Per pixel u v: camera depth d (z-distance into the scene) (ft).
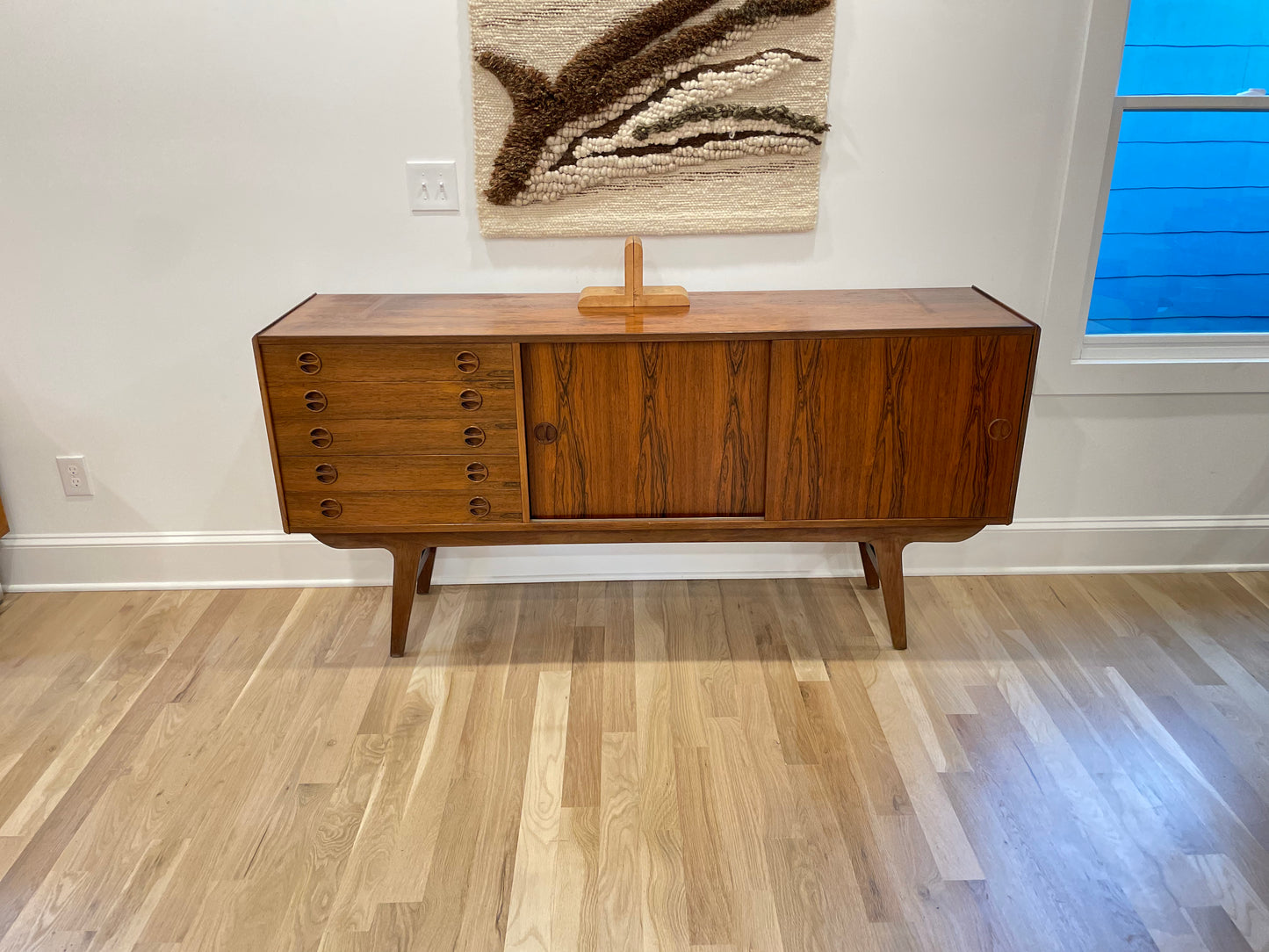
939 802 5.63
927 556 8.22
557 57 6.61
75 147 6.83
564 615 7.73
